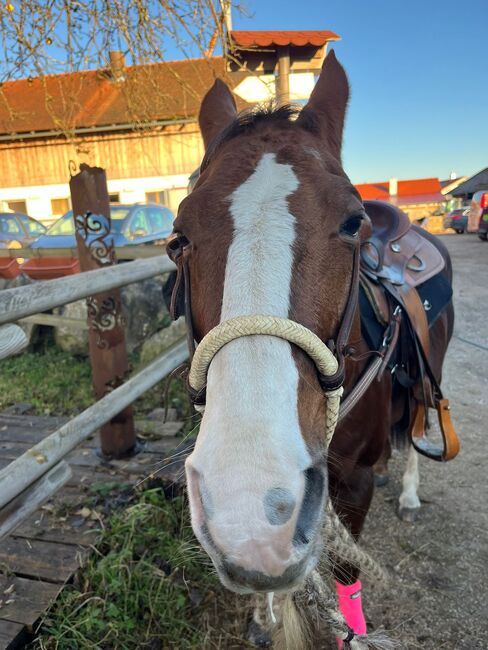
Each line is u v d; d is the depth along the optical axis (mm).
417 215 43531
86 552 2178
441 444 3467
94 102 14930
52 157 15250
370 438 1671
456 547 2447
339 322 1170
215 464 892
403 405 2121
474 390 4422
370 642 1604
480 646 1923
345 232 1188
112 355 2959
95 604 1934
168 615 1965
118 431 2982
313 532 939
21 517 1737
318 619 1831
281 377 960
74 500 2572
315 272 1099
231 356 979
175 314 1379
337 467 1559
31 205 15648
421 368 1889
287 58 5270
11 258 6156
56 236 6770
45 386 4598
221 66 3898
